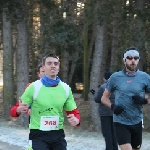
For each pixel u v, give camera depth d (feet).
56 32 53.72
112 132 27.32
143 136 46.24
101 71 53.42
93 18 48.14
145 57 62.13
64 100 17.04
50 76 16.98
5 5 51.85
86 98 87.25
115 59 59.11
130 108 19.92
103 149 35.04
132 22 48.37
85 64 86.58
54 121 16.90
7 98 61.72
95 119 52.03
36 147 16.57
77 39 54.34
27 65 56.03
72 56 59.00
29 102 16.83
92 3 48.01
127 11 48.06
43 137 16.83
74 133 47.85
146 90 20.47
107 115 27.14
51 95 16.80
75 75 114.73
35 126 16.89
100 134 47.65
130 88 19.93
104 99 21.11
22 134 44.57
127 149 19.81
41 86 16.81
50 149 17.22
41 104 16.70
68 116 17.10
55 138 17.01
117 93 20.20
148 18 47.80
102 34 52.60
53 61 16.90
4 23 60.03
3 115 63.41
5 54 61.21
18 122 54.39
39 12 66.90
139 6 48.08
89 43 91.91
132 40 48.08
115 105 20.15
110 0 47.50
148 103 19.89
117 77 20.27
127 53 20.04
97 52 52.95
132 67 19.93
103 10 47.50
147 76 20.34
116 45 62.23
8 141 39.01
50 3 56.44
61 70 93.91
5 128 50.47
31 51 88.07
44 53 55.26
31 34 79.46
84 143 38.73
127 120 19.98
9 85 61.77
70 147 35.86
